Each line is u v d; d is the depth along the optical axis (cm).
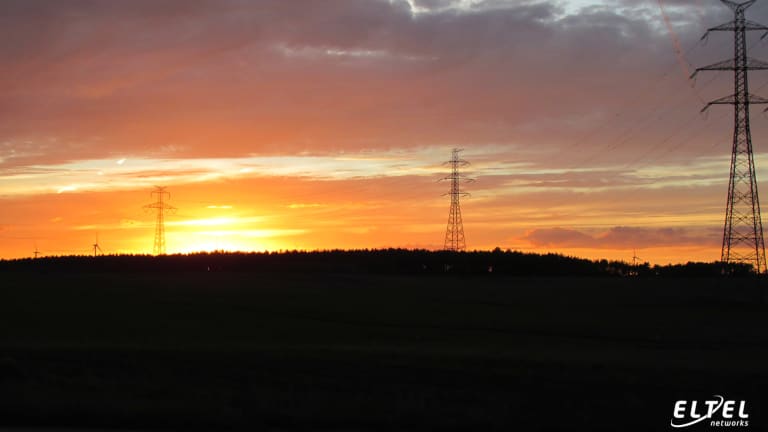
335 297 7350
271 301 6912
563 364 2897
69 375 2573
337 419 1964
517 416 2094
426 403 2230
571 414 2153
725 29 5650
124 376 2564
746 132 5853
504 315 6081
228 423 1895
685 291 8012
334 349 3381
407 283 8994
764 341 4622
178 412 1953
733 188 5959
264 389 2383
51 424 1894
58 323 5238
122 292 7531
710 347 4284
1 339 4331
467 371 2708
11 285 8075
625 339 4719
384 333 4919
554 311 6438
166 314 5872
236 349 3275
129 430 1864
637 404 2281
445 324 5444
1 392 2141
